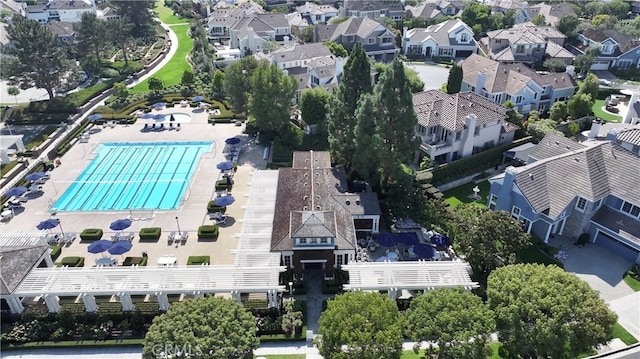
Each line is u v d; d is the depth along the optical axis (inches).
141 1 5280.5
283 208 1991.9
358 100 2213.3
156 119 3090.6
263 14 5177.2
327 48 4128.9
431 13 5703.7
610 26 5088.6
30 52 3184.1
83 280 1608.0
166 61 4630.9
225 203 2127.2
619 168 1990.7
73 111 3324.3
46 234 1894.7
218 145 2881.4
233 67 3024.1
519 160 2513.5
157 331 1229.1
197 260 1870.1
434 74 4256.9
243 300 1686.8
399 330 1238.3
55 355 1496.1
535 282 1363.2
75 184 2468.0
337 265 1808.6
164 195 2374.5
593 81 3191.4
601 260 1900.8
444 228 2031.3
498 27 5295.3
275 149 2773.1
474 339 1242.6
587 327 1266.0
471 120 2496.3
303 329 1571.1
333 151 2402.8
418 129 2650.1
